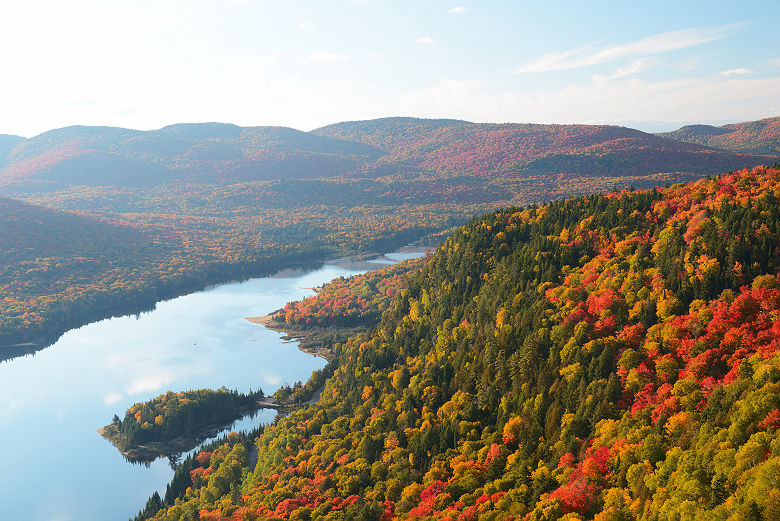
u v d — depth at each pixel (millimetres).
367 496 152625
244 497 175125
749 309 141250
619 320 163500
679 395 129125
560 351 164750
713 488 100000
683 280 161000
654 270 171000
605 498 113875
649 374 140000
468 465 145500
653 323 158375
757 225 168875
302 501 159500
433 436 163875
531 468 135375
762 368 115000
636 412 130500
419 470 157250
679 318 149750
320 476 171000
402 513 140250
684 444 114125
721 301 147375
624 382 142750
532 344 170625
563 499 116500
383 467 162000
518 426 151000
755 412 107125
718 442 107625
